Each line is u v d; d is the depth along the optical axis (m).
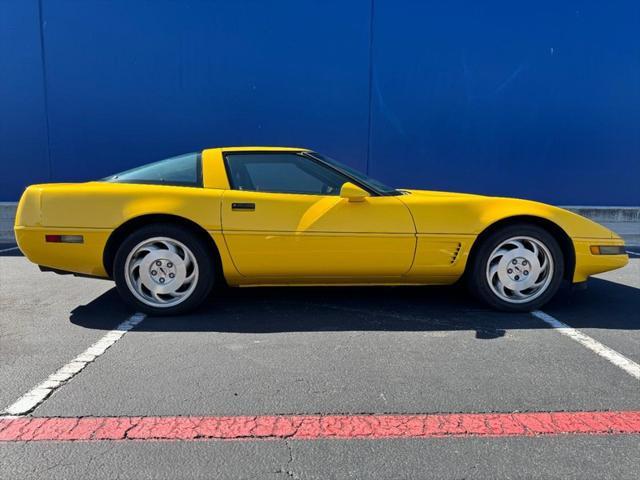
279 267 3.53
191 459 1.90
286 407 2.29
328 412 2.25
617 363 2.79
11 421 2.15
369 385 2.51
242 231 3.43
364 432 2.09
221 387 2.48
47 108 7.34
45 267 3.52
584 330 3.34
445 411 2.27
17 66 7.24
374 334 3.25
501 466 1.87
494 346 3.04
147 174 3.67
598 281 4.75
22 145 7.40
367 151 7.55
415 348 3.01
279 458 1.91
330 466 1.87
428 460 1.91
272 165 3.65
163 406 2.29
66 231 3.39
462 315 3.64
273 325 3.41
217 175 3.59
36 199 3.45
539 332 3.29
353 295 4.17
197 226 3.49
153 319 3.53
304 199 3.53
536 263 3.64
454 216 3.55
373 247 3.50
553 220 3.59
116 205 3.42
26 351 2.94
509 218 3.63
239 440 2.03
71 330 3.30
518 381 2.57
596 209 7.47
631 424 2.16
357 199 3.50
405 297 4.12
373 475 1.81
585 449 1.98
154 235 3.45
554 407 2.30
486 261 3.62
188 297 3.54
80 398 2.36
